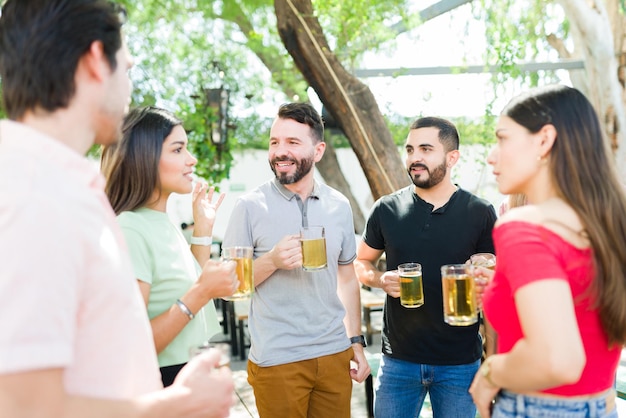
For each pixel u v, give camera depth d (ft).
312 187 7.75
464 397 7.67
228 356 3.67
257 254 7.53
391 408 8.02
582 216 3.85
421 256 7.82
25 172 2.58
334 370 7.43
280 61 23.02
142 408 2.87
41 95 2.89
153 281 5.50
